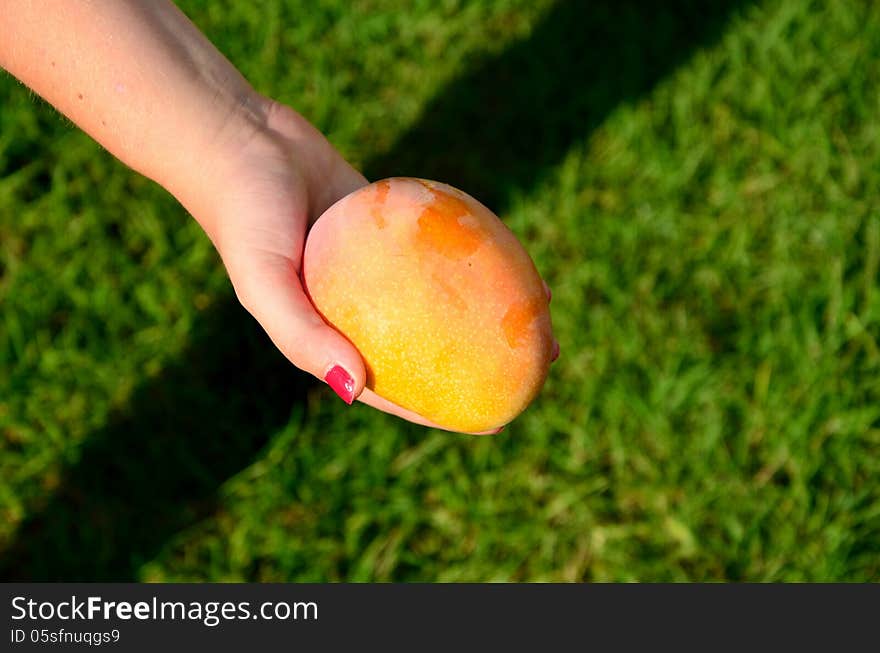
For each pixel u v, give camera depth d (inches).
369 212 37.5
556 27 59.5
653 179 53.0
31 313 49.8
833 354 48.6
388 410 39.6
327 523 47.2
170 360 49.2
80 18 38.1
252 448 48.3
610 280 49.9
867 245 50.3
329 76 57.9
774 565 46.5
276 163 39.2
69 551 46.9
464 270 37.1
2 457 48.0
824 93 55.6
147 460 48.1
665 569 46.6
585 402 48.4
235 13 59.7
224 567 46.9
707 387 48.4
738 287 50.1
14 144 54.2
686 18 59.4
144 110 38.6
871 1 58.9
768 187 52.5
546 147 54.4
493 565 46.8
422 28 60.1
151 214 52.1
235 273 38.6
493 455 48.0
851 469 47.3
